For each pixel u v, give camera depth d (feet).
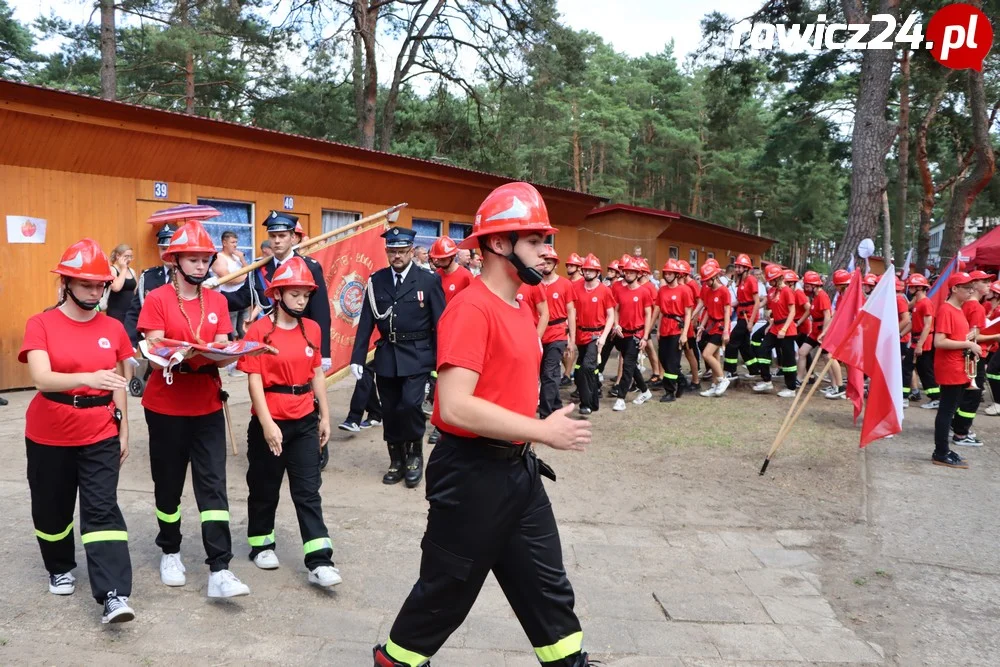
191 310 13.55
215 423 13.53
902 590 15.34
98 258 12.17
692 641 12.73
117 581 11.86
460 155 95.40
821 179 168.35
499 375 8.38
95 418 12.25
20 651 11.27
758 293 40.01
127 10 67.15
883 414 22.15
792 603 14.49
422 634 8.89
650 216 78.43
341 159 44.70
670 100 190.49
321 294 20.15
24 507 17.79
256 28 77.77
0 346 32.19
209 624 12.44
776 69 91.50
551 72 80.07
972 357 26.76
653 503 20.44
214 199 40.11
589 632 12.90
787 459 25.53
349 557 15.69
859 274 24.50
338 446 25.23
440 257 24.77
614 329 33.63
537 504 8.92
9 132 31.01
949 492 22.57
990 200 110.63
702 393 39.34
